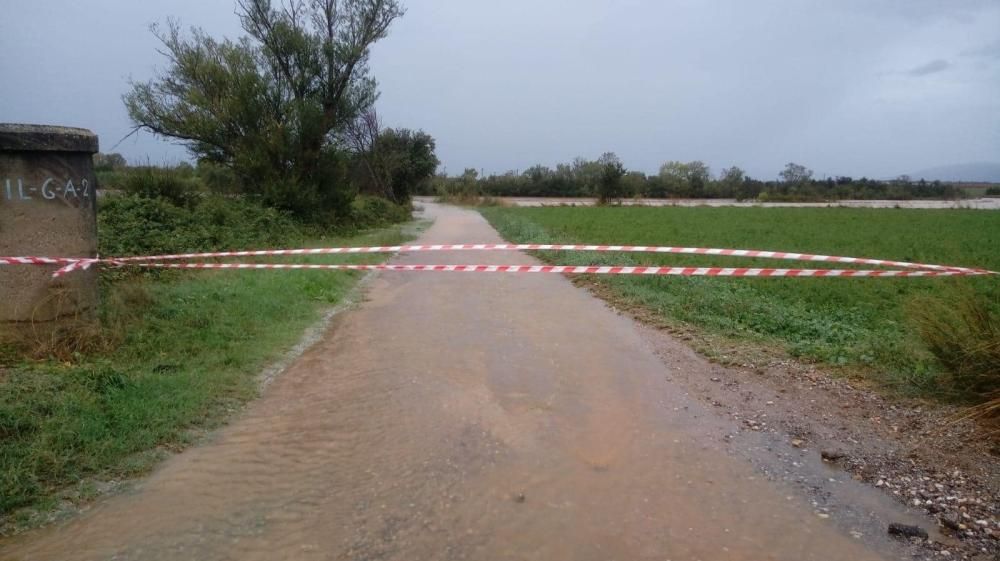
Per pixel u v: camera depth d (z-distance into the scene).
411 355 7.02
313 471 4.26
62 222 6.35
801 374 6.41
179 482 4.09
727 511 3.81
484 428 4.98
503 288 11.40
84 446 4.36
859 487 4.15
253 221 17.14
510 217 33.84
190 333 7.16
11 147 5.92
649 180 82.31
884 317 9.12
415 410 5.35
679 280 11.70
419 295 10.66
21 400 4.74
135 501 3.85
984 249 19.61
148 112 22.03
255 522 3.62
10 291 6.06
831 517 3.77
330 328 8.36
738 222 33.19
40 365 5.61
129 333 6.77
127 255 11.22
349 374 6.36
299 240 18.17
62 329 6.30
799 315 9.06
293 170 21.94
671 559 3.31
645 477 4.23
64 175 6.34
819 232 26.41
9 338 6.02
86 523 3.60
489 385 6.01
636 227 27.55
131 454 4.43
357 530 3.54
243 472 4.23
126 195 15.61
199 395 5.43
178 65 21.80
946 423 5.04
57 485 3.96
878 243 21.45
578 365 6.71
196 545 3.39
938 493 4.04
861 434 4.95
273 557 3.29
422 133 60.91
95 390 5.18
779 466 4.43
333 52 23.53
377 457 4.47
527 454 4.54
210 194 19.31
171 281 10.25
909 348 6.75
